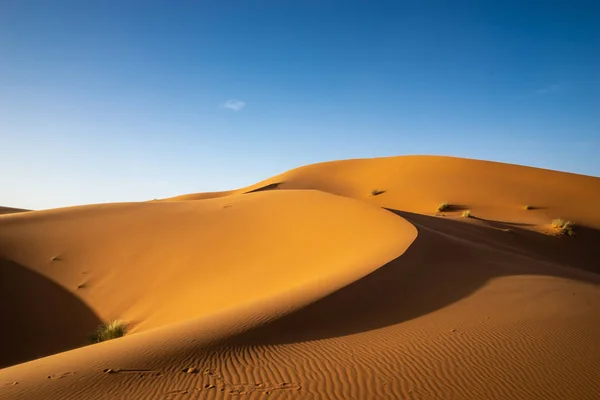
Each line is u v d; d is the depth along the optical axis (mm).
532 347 7629
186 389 5867
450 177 53562
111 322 19016
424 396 5730
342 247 19688
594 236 30094
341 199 28484
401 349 7473
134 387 5941
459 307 10125
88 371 6598
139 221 28781
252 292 17531
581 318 9508
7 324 19016
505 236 25859
